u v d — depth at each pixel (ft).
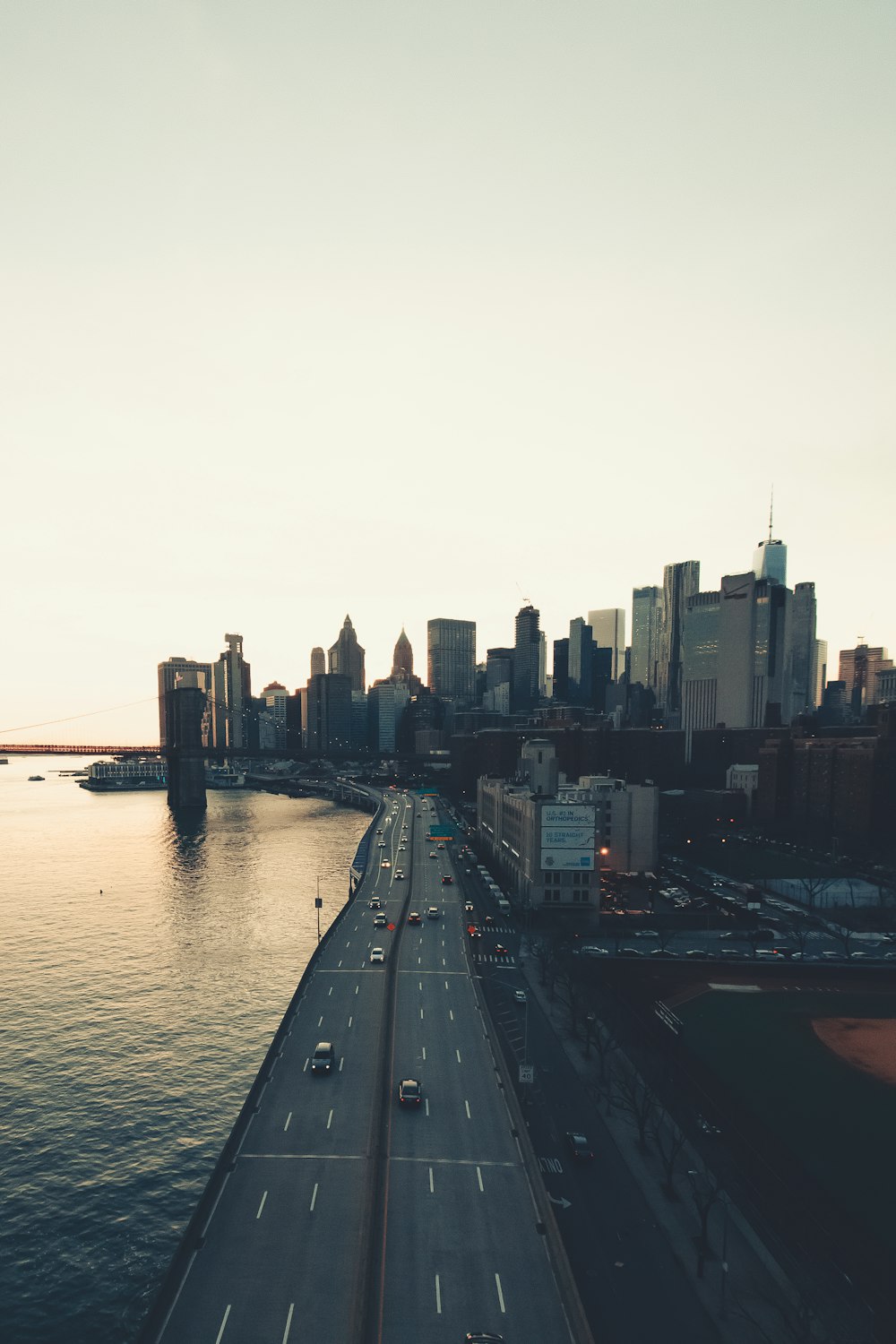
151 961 401.90
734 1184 175.83
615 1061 239.91
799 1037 262.06
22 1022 319.68
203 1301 132.57
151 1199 204.44
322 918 494.59
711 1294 140.87
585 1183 174.60
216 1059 285.02
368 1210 157.99
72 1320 163.12
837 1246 154.71
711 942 383.24
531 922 414.82
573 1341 126.11
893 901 476.54
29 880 629.92
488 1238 151.43
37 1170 216.54
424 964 329.31
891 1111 210.38
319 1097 206.80
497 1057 234.38
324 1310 130.82
